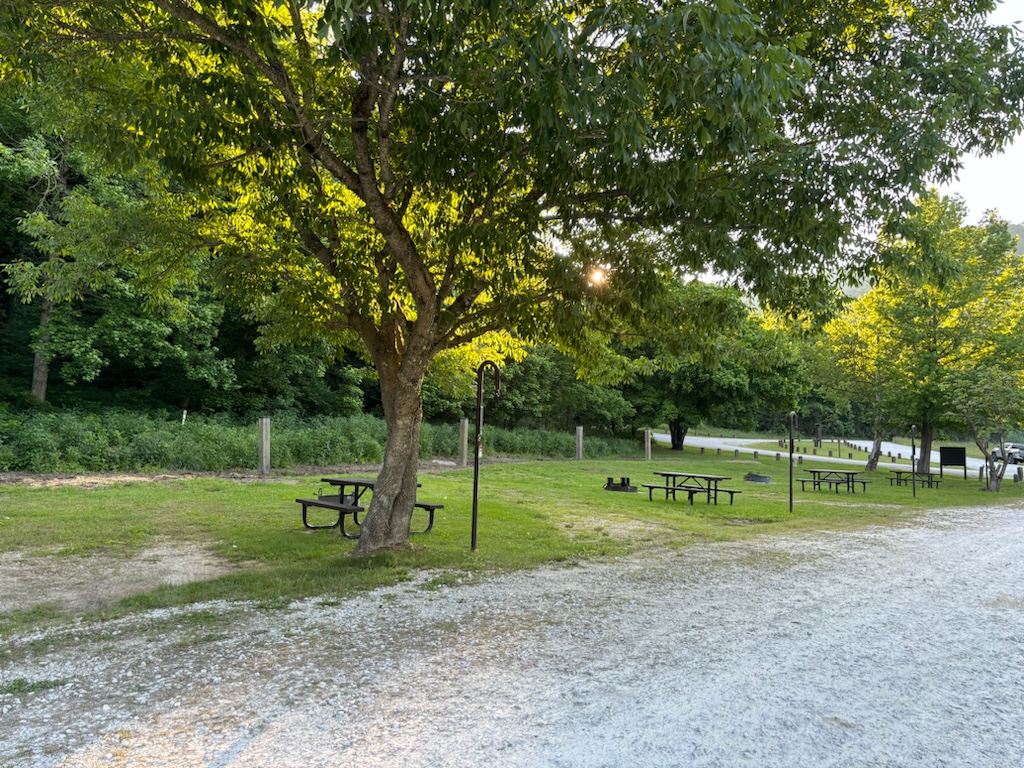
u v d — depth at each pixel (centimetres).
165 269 1007
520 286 932
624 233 867
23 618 577
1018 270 2719
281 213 882
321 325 1012
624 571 820
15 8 570
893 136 706
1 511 1119
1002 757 347
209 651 496
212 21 634
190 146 669
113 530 1001
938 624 606
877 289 2781
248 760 331
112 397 2441
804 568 860
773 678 458
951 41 757
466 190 757
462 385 1523
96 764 325
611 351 1173
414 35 614
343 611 610
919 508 1667
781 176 705
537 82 522
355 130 701
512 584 735
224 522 1100
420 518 1208
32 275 1077
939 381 2628
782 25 714
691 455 3959
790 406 3916
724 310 887
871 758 344
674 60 537
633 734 366
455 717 385
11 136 1898
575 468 2580
